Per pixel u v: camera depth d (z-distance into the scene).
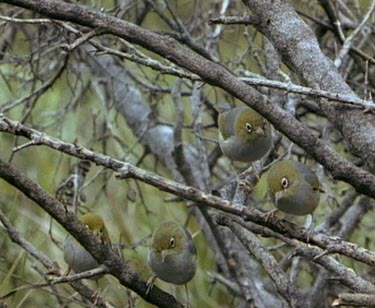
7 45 13.31
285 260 11.05
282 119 6.85
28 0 6.80
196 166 12.00
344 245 6.57
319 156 6.83
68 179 11.26
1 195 12.05
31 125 12.72
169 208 12.95
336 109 7.29
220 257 11.92
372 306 6.01
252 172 8.77
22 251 10.66
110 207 12.56
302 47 7.66
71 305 10.94
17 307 10.46
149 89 13.30
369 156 7.05
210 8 13.31
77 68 13.50
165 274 8.22
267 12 7.82
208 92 13.79
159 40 6.83
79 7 6.82
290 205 7.52
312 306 10.88
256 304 10.77
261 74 11.73
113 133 12.65
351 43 10.42
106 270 7.33
